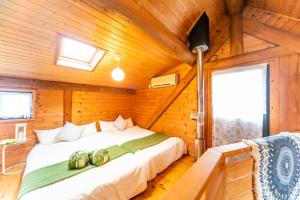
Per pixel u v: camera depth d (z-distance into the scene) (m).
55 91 3.21
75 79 3.32
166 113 3.82
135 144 2.78
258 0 2.15
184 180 0.65
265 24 2.25
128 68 3.31
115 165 1.92
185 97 3.38
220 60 2.73
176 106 3.58
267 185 1.17
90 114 3.81
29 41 1.92
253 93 2.27
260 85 2.21
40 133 2.88
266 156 1.17
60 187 1.45
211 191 0.76
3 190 2.00
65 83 3.35
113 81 3.86
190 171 0.73
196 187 0.60
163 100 3.89
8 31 1.71
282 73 2.08
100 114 4.01
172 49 2.36
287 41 2.04
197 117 2.65
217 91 2.71
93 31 1.99
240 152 1.06
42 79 3.00
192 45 2.48
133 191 1.85
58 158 2.15
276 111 2.12
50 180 1.54
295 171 1.34
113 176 1.69
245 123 2.35
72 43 2.34
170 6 1.91
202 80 2.55
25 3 1.44
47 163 1.97
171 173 2.53
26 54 2.14
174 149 2.88
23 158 2.79
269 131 2.17
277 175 1.23
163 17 2.00
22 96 2.80
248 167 1.11
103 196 1.51
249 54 2.38
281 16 2.04
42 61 2.40
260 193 1.14
